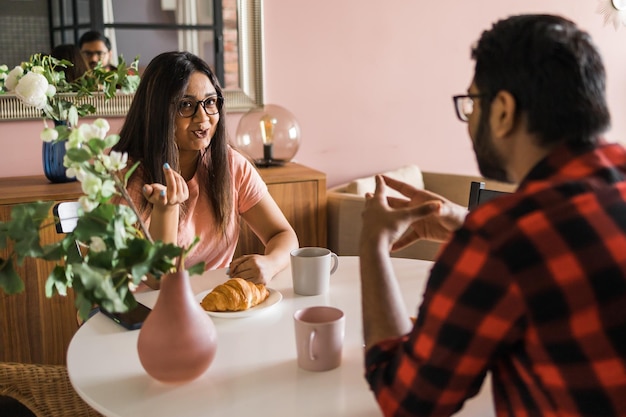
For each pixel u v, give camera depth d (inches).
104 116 114.8
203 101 74.3
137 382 46.8
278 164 118.8
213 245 79.4
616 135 165.5
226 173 78.2
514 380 33.5
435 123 144.6
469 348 31.9
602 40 159.2
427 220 47.0
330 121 134.4
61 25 110.0
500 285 30.6
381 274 38.5
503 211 31.3
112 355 51.2
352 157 137.8
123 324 56.4
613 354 29.7
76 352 51.8
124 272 41.3
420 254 104.5
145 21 115.5
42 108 97.8
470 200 79.1
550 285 29.9
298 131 120.6
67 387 59.9
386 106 139.0
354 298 62.4
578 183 31.2
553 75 31.8
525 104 32.5
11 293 42.8
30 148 112.8
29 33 108.3
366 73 135.9
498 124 33.7
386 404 35.2
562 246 30.0
